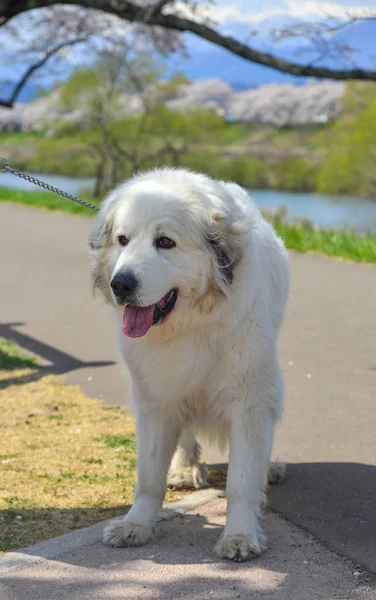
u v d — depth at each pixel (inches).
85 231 612.7
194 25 510.6
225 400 153.9
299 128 1739.7
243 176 1523.1
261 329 150.2
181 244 142.6
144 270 139.3
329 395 241.4
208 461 201.9
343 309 350.0
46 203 772.0
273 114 1793.8
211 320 146.3
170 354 148.5
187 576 135.7
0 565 141.1
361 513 164.1
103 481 185.0
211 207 146.2
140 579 134.8
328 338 304.7
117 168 1413.6
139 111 1366.9
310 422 220.5
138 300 139.0
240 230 147.0
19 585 133.6
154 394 153.8
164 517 163.3
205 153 1456.7
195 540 151.8
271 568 138.7
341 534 153.9
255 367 150.3
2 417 233.8
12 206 784.3
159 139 1408.7
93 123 1353.3
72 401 248.2
